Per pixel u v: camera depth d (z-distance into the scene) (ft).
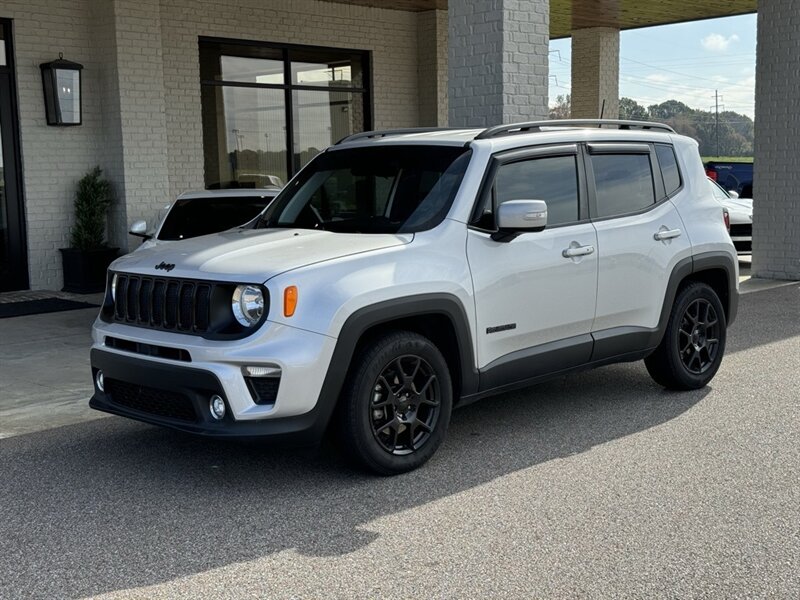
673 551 12.85
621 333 19.80
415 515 14.34
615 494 15.14
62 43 39.29
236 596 11.64
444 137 18.48
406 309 15.67
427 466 16.71
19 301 36.55
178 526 14.02
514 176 18.04
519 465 16.70
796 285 41.11
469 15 27.40
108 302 17.28
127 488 15.75
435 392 16.57
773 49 42.50
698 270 21.40
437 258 16.35
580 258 18.70
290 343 14.55
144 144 40.04
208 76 45.24
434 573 12.26
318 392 14.83
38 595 11.75
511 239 17.28
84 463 17.13
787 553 12.75
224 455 17.51
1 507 14.90
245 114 46.85
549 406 20.81
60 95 38.32
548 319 18.26
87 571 12.45
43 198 39.24
